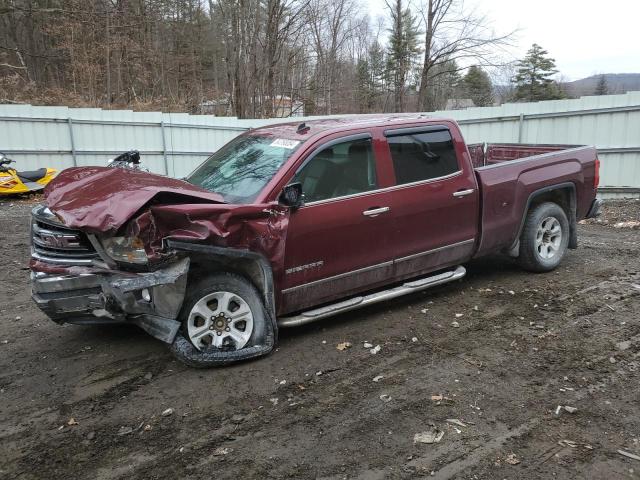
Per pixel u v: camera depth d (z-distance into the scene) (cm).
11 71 2650
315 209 419
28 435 317
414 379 374
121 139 1521
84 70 2377
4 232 909
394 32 2803
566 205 618
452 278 523
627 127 1122
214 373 388
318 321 484
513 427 314
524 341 432
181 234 360
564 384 362
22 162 1399
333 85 3200
